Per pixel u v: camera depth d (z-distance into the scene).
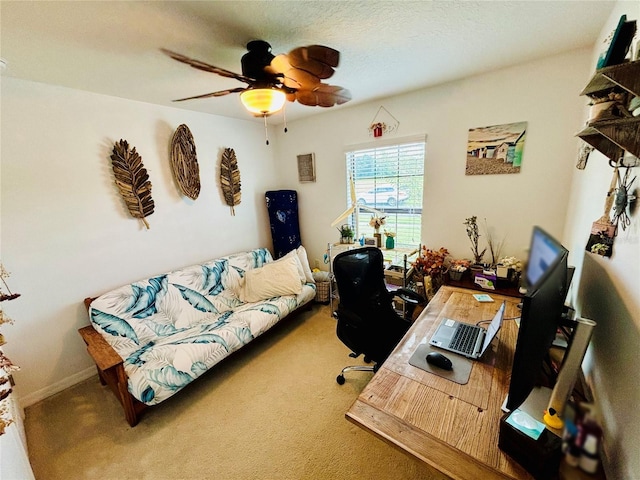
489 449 0.79
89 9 1.14
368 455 1.46
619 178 1.07
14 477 1.09
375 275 2.01
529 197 2.14
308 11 1.25
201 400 1.89
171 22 1.28
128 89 2.05
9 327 1.85
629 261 0.89
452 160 2.40
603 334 1.06
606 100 0.87
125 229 2.33
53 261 1.98
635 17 1.04
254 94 1.41
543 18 1.40
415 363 1.17
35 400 1.96
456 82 2.25
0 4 1.07
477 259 2.38
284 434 1.61
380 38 1.52
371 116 2.77
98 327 1.94
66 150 1.99
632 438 0.73
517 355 0.72
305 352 2.38
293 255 3.00
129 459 1.50
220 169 3.02
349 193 3.20
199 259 2.91
